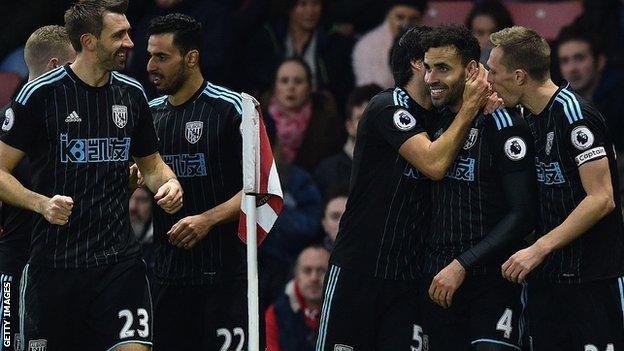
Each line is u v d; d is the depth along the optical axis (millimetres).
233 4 40875
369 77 39031
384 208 26391
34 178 25625
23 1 41188
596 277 25703
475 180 25781
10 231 27344
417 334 26547
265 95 38188
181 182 27500
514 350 25969
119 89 25844
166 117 27547
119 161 25766
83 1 25438
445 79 25484
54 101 25359
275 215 26766
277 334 33594
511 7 40031
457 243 25953
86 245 25516
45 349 25734
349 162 36188
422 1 38781
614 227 25922
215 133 27203
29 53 27547
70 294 25547
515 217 25484
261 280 35062
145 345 25703
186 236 26781
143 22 39000
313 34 39500
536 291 26109
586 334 25766
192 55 27188
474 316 25984
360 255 26562
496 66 25859
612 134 37250
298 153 37250
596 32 38156
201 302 27734
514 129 25625
